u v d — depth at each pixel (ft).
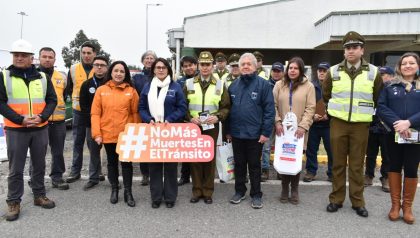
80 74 17.97
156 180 14.73
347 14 48.57
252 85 14.61
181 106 14.71
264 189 17.43
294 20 60.44
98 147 17.34
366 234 12.50
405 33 46.14
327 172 18.90
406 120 12.76
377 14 47.24
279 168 15.01
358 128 13.91
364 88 13.65
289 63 15.70
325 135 18.34
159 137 14.66
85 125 17.19
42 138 14.32
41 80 14.03
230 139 15.76
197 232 12.54
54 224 13.06
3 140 24.09
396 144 13.47
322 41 54.34
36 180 14.55
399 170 13.65
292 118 15.10
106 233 12.39
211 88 15.03
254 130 14.62
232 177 16.38
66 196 16.01
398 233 12.60
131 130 14.62
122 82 14.98
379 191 17.21
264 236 12.28
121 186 17.47
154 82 14.79
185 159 14.71
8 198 13.51
